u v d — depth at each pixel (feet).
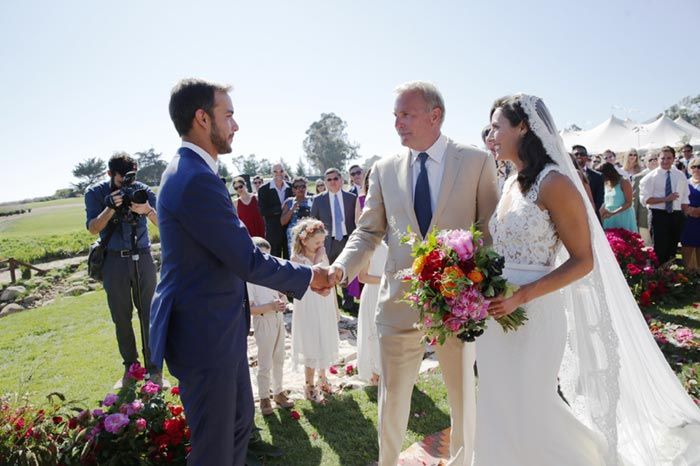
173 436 9.41
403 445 11.10
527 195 7.86
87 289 38.83
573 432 7.85
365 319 14.14
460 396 9.51
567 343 8.94
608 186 25.72
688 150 39.96
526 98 7.79
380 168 10.01
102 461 9.24
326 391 14.21
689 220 23.85
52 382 16.29
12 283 41.11
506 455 7.97
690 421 8.70
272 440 11.48
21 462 8.63
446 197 9.10
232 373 7.31
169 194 7.07
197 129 7.38
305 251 14.21
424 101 8.97
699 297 19.94
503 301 7.26
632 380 8.66
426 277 7.32
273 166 31.78
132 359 16.12
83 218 149.59
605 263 8.41
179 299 7.05
